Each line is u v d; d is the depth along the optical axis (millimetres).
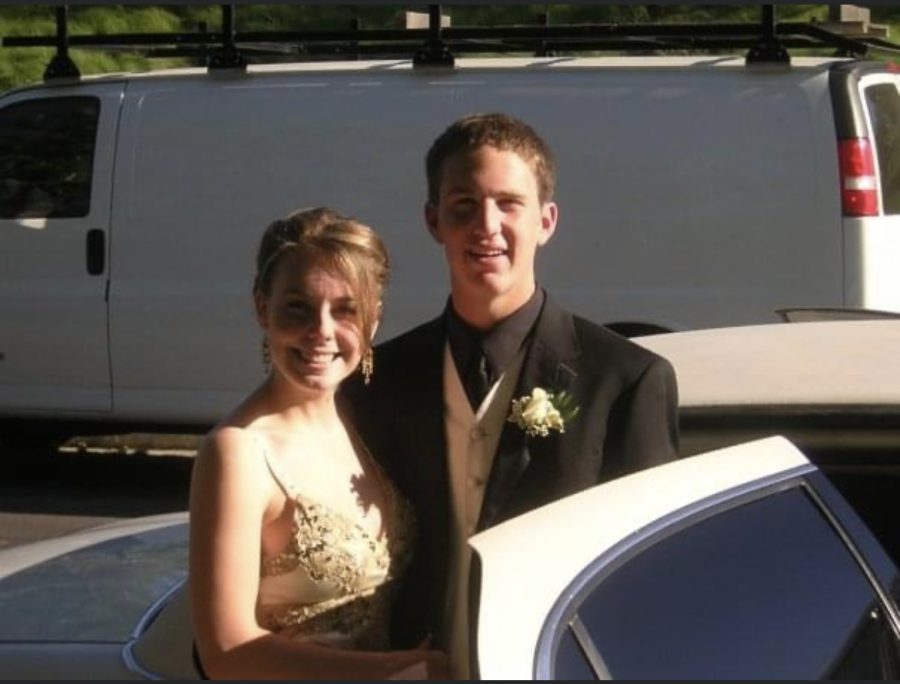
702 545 2689
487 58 9836
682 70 8609
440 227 3139
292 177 9133
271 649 2703
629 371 3016
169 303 9328
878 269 8352
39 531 8586
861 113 8352
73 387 9539
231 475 2793
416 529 3039
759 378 3414
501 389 3049
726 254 8484
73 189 9500
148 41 9516
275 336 2918
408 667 2725
